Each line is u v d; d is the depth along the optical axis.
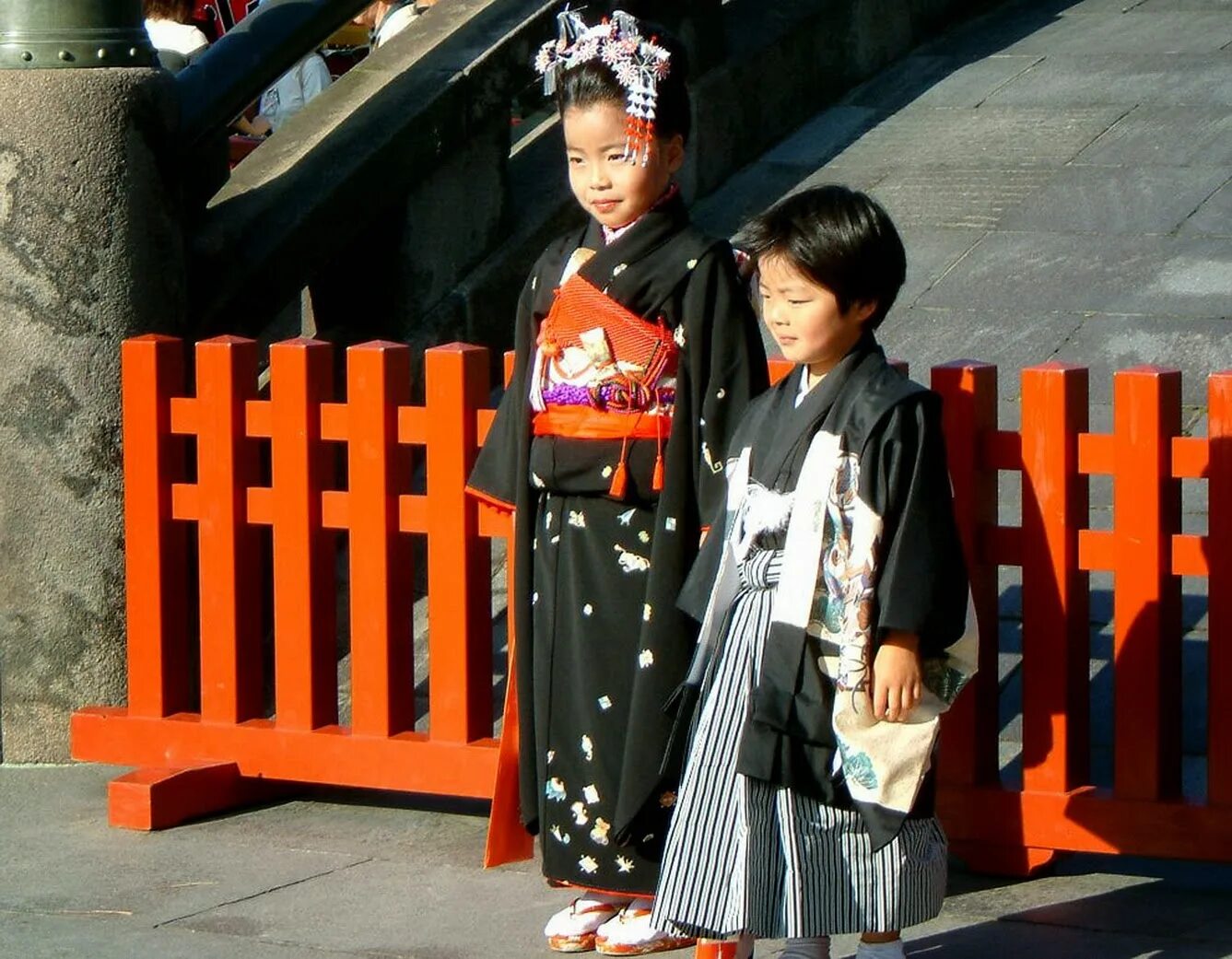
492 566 6.94
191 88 6.46
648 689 4.46
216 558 5.81
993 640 5.04
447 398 5.45
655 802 4.51
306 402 5.64
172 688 5.98
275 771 5.77
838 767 4.05
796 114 9.87
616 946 4.61
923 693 4.05
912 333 7.84
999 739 5.70
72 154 5.97
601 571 4.55
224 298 6.68
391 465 5.57
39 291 6.03
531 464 4.66
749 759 4.02
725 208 9.08
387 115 7.55
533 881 5.20
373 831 5.65
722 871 4.08
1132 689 4.84
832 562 4.02
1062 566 4.89
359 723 5.65
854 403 4.04
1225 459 4.69
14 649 6.25
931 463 3.99
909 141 9.48
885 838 3.96
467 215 7.87
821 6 10.01
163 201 6.22
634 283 4.48
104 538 6.15
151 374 5.84
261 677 5.95
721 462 4.45
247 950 4.68
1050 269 8.11
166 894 5.12
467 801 5.96
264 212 6.98
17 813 5.84
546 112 9.62
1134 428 4.79
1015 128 9.42
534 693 4.67
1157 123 9.21
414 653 6.11
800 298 4.03
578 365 4.53
